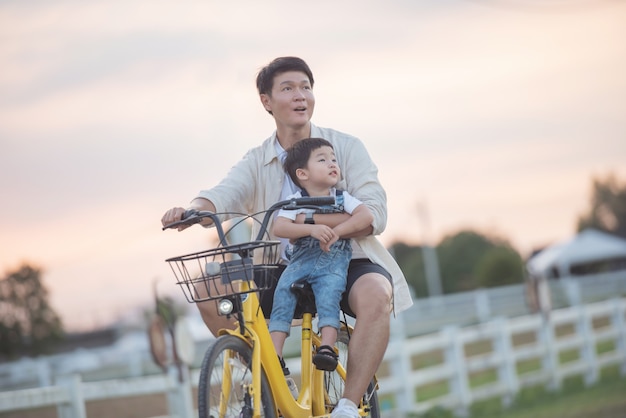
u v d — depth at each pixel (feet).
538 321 60.39
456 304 109.09
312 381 18.57
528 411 50.62
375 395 20.66
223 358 16.49
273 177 20.56
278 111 20.21
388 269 19.36
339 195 18.62
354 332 18.12
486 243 224.74
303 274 18.12
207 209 19.79
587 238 174.19
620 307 69.36
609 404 47.80
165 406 50.67
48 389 31.89
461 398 52.31
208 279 17.04
